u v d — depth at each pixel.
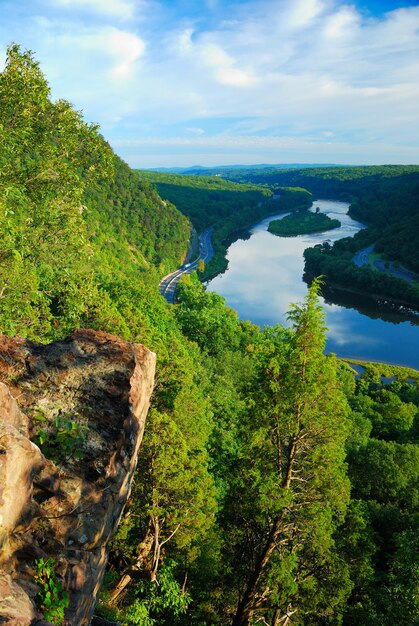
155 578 17.67
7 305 16.89
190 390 30.22
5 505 5.66
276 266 179.12
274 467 16.45
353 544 18.92
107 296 47.66
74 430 7.83
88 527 7.03
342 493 15.70
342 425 15.40
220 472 31.47
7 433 6.23
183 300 107.12
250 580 15.87
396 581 17.45
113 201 153.00
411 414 63.34
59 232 17.25
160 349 31.16
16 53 15.78
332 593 15.91
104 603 15.16
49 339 23.38
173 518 19.16
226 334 81.12
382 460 37.22
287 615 15.94
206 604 17.92
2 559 5.64
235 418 41.19
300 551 16.56
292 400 15.09
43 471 6.93
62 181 17.11
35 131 16.89
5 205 14.56
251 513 15.98
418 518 22.19
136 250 147.62
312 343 15.11
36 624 4.93
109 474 7.68
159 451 19.44
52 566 6.13
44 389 8.52
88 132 17.31
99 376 8.95
